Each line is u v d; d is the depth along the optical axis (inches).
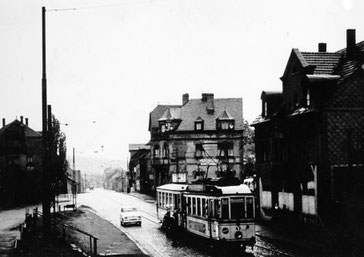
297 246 955.3
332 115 1143.0
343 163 1141.7
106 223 1567.4
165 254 912.9
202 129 2682.1
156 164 2824.8
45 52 950.4
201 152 2669.8
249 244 928.9
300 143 1248.2
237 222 925.2
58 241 984.3
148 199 3107.8
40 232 1108.5
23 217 1790.1
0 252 892.6
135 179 4756.4
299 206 1249.4
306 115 1207.6
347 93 1155.3
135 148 5305.1
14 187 2682.1
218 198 928.9
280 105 1446.9
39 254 844.6
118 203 2802.7
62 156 2310.5
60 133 2345.0
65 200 3110.2
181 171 2674.7
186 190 1156.5
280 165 1354.6
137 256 877.2
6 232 1264.8
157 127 2878.9
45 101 950.4
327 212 1124.5
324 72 1268.5
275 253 890.7
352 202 1071.6
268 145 1460.4
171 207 1298.0
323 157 1136.2
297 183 1256.8
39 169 2957.7
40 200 2861.7
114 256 873.5
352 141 1148.5
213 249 954.7
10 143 2903.5
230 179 1006.4
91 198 3464.6
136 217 1487.5
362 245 914.7
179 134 2699.3
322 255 845.2
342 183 1133.1
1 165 2869.1
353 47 1274.6
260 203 1505.9
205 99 2792.8
